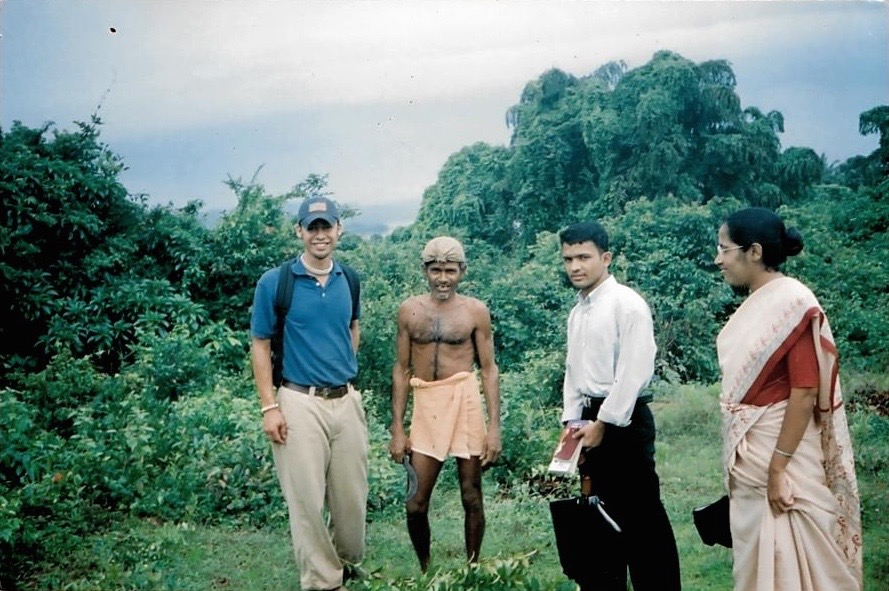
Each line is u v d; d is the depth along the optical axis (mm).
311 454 4008
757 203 7922
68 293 7520
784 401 3244
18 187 7152
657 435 6613
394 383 4199
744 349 3293
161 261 7859
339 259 7398
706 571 4379
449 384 4086
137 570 4234
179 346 7016
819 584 3211
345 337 4113
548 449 6016
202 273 7688
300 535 4008
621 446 3666
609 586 3707
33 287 7246
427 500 4172
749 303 3332
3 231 7105
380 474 5449
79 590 4043
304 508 3998
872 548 4477
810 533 3221
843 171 7875
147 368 6793
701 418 6801
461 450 4090
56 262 7516
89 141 7391
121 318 7508
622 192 7816
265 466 5414
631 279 7809
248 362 7277
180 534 4672
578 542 3670
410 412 6520
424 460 4121
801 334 3172
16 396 6359
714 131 7871
